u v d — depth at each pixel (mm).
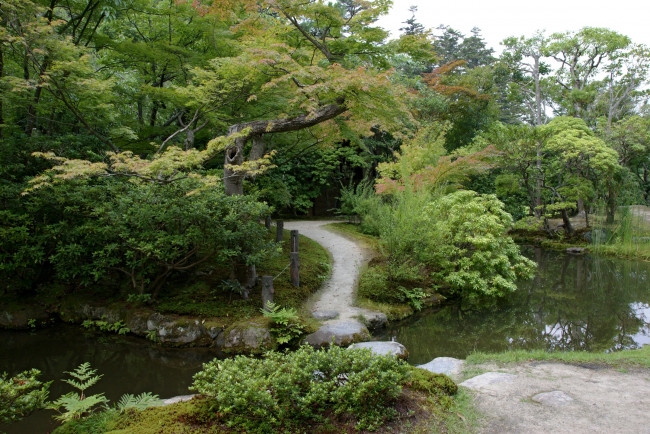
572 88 23953
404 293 9055
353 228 15953
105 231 7246
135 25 13070
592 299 9883
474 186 20547
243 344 6617
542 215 18484
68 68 8062
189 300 7672
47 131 10484
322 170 18828
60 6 11023
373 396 3250
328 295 8758
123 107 11891
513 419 3305
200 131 12477
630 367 4492
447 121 18578
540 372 4402
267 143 13328
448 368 4785
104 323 7539
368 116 8617
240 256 7699
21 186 7867
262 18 8898
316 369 3432
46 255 8008
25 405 3117
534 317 8555
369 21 8422
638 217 16562
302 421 3135
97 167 6074
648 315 8656
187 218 7094
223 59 9086
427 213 9852
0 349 6902
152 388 5492
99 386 5570
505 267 9867
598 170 17500
